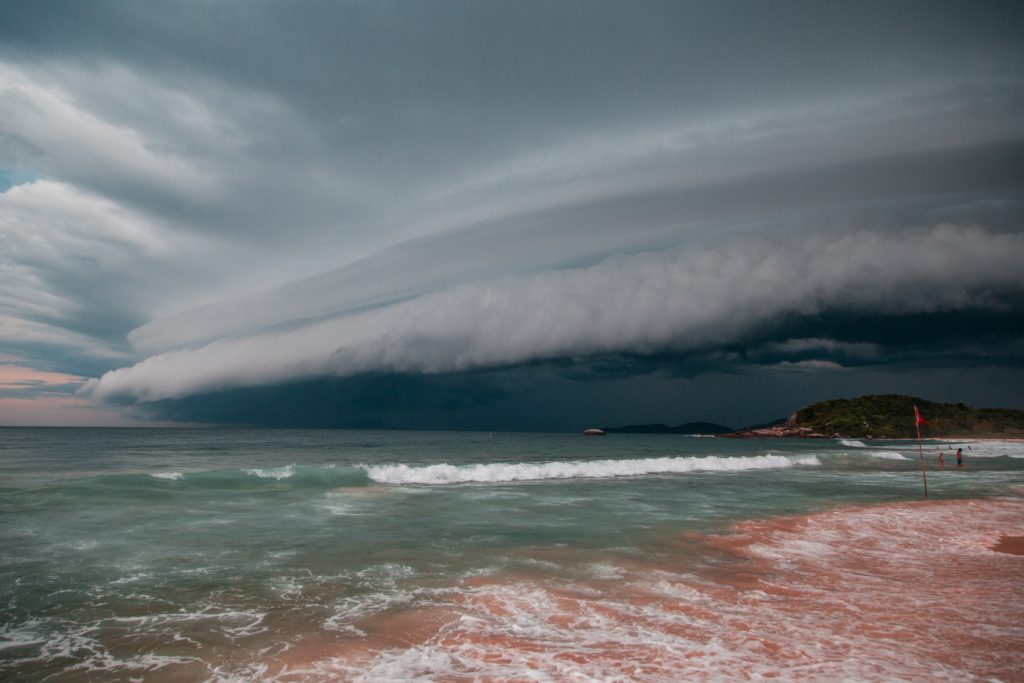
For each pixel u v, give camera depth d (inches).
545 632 289.9
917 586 384.5
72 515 589.0
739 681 229.1
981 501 815.1
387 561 432.5
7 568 398.9
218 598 342.6
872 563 450.6
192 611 319.6
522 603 337.1
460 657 256.2
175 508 646.5
